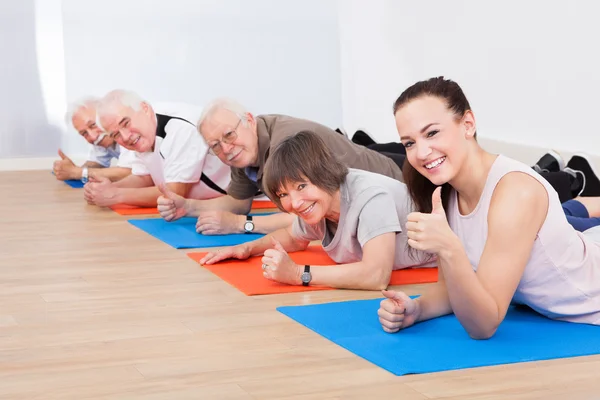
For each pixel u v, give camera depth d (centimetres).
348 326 306
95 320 327
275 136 455
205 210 520
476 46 671
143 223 539
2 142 840
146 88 859
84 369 269
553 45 595
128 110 541
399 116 269
